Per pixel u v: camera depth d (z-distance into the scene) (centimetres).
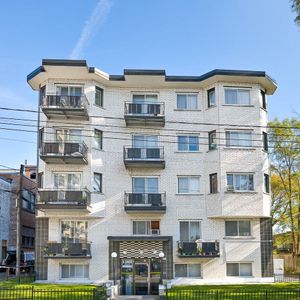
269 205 3394
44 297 2277
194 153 3444
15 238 4759
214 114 3434
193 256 3209
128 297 2764
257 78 3406
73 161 3228
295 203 4422
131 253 3256
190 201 3375
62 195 3125
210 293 2358
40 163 3338
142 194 3278
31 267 4272
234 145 3388
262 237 3331
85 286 2905
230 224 3341
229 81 3450
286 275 3784
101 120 3419
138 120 3394
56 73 3297
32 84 3481
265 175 3428
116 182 3375
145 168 3409
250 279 3244
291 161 4366
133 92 3519
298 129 4278
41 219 3275
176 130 3475
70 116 3325
